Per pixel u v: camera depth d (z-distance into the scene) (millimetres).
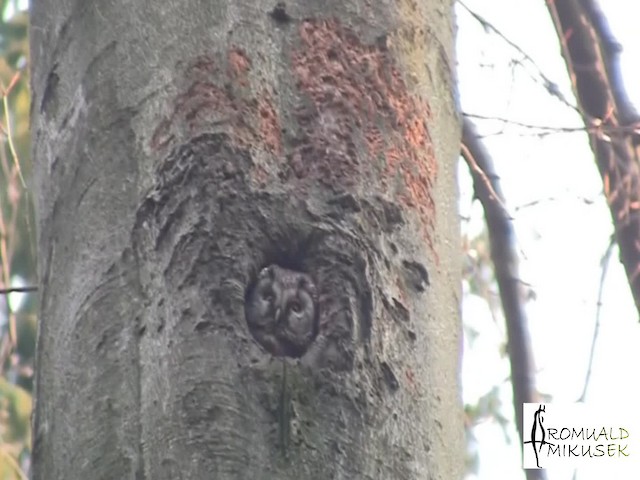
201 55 3414
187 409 3203
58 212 3457
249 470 3172
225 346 3236
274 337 3262
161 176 3348
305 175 3363
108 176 3393
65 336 3357
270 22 3449
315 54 3451
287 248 3318
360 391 3266
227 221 3309
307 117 3404
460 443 3387
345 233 3342
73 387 3311
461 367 3457
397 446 3275
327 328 3281
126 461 3215
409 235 3410
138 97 3420
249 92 3393
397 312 3352
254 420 3201
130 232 3340
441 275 3443
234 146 3348
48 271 3449
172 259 3297
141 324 3285
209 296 3266
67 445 3287
